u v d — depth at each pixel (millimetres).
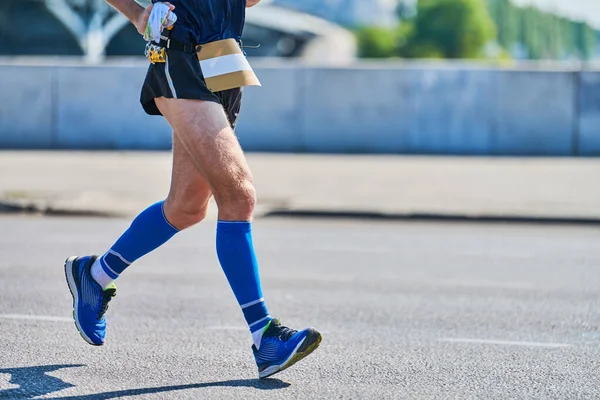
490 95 54812
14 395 9953
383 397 10203
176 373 11047
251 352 12211
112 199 34750
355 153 55281
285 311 15555
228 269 10250
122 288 17562
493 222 32312
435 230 30031
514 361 12109
